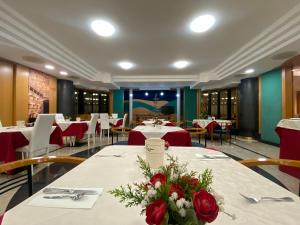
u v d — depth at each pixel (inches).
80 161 56.3
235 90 375.2
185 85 433.1
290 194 31.4
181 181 20.4
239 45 202.2
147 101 575.2
